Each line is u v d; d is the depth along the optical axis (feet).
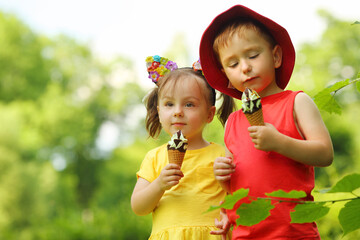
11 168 88.79
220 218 8.34
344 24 66.44
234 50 7.14
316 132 6.73
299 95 7.05
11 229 84.58
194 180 8.75
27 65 110.93
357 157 36.17
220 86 8.17
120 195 95.04
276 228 6.68
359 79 7.31
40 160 100.48
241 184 7.04
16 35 111.45
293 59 7.45
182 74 9.00
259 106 6.42
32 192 88.89
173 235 8.34
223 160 7.14
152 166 9.05
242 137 7.36
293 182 6.75
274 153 6.87
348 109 49.14
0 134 92.22
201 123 8.92
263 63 7.07
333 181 22.36
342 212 5.16
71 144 109.19
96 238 27.53
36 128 106.01
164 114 8.93
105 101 117.60
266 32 7.27
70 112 108.88
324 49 64.85
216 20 7.54
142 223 28.09
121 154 109.19
